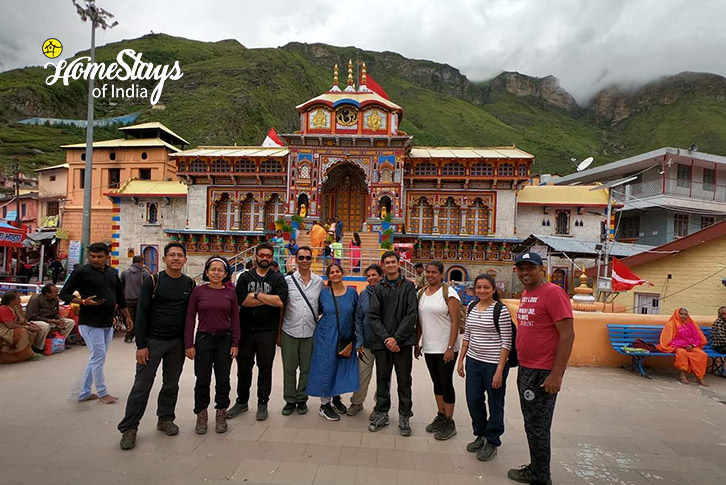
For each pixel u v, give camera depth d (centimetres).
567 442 597
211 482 462
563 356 454
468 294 1878
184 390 771
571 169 8769
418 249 2517
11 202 4153
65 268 3503
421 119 11562
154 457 515
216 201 2623
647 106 13450
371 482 471
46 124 8019
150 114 7956
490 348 546
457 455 543
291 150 2336
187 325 585
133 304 1158
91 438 562
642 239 3325
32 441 550
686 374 956
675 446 590
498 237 2448
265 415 646
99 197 3609
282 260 1775
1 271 2286
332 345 650
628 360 1038
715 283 1458
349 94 2466
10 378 821
